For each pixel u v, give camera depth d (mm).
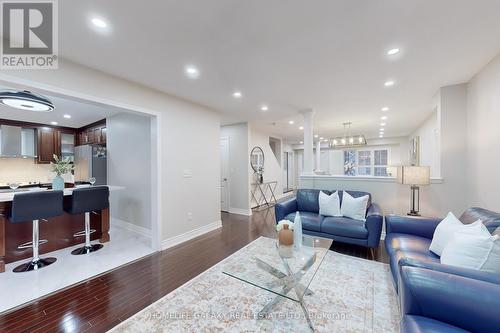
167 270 2545
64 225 3184
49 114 4461
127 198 4117
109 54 2180
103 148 4988
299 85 3057
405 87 3154
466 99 2994
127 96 2818
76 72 2342
